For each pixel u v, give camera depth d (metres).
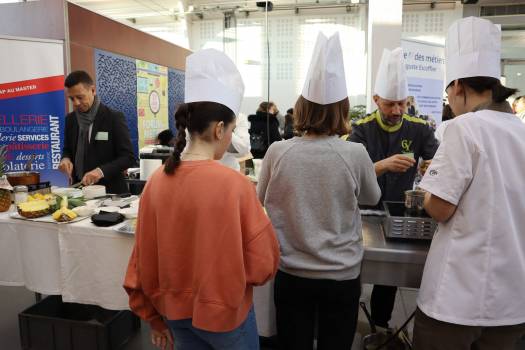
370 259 1.24
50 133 3.10
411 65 2.95
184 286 0.90
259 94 7.72
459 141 0.98
